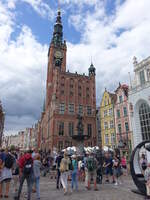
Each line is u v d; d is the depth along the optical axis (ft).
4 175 29.09
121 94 146.30
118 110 147.54
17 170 33.63
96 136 171.32
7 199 27.78
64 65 220.02
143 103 114.32
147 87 110.73
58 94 168.66
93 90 187.42
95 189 35.96
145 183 30.81
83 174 51.49
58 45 225.35
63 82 175.32
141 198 28.86
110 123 156.15
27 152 28.96
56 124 157.79
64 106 167.32
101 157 47.67
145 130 110.52
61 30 243.81
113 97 161.99
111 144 150.20
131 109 121.80
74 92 177.17
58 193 33.04
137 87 118.73
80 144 81.05
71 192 33.88
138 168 34.86
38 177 28.68
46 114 205.16
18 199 26.76
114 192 33.76
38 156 29.94
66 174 33.40
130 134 128.88
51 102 176.65
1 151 33.24
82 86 183.62
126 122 135.54
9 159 29.66
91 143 166.20
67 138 156.97
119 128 142.72
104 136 161.89
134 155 34.99
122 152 128.77
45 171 60.03
